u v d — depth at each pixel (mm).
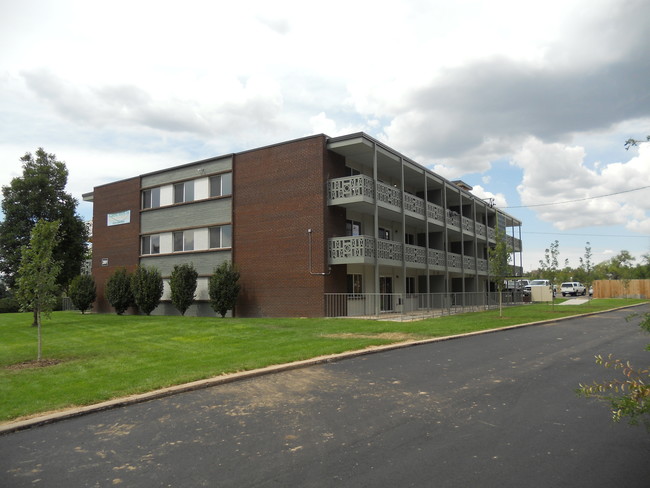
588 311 25188
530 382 7922
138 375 8719
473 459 4562
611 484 3949
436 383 7938
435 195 30078
